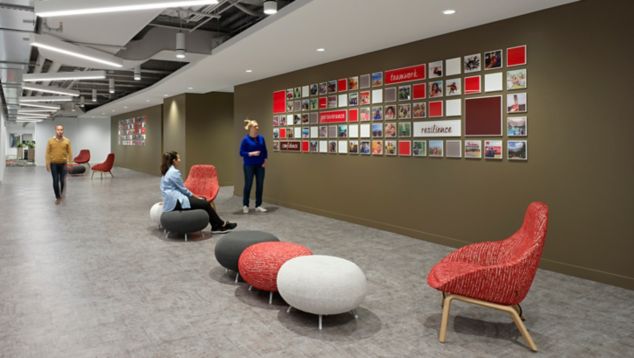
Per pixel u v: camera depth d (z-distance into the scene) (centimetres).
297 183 879
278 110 929
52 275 439
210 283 415
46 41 575
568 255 459
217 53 721
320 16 511
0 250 539
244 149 845
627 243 415
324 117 797
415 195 627
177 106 1406
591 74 436
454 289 289
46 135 2548
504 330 315
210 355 275
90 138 2628
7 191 1171
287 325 321
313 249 557
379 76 679
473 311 350
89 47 674
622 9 413
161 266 471
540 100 479
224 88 1203
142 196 1073
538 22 479
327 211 798
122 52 755
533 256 278
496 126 521
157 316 337
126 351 280
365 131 708
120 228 675
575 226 453
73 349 283
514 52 502
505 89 511
